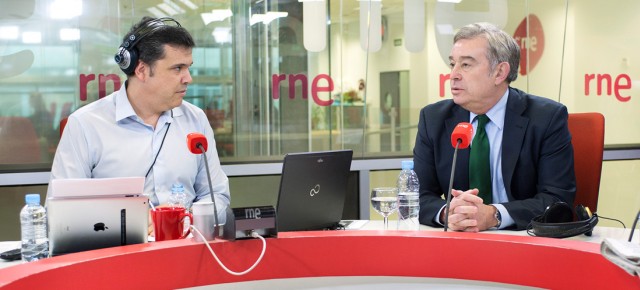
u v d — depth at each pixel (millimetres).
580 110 4598
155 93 2500
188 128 2670
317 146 4293
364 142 4344
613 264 1419
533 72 4496
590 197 2691
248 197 4137
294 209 2152
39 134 3787
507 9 4430
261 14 4137
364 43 4285
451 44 4395
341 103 4297
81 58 3822
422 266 1681
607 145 4660
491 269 1627
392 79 4344
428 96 4402
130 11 3883
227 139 4156
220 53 4094
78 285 1449
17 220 3686
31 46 3738
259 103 4188
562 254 1527
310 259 1688
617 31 4598
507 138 2490
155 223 1899
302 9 4195
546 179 2443
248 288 1656
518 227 2240
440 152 2576
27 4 3713
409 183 2629
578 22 4535
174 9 3977
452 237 1664
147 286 1555
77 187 1695
